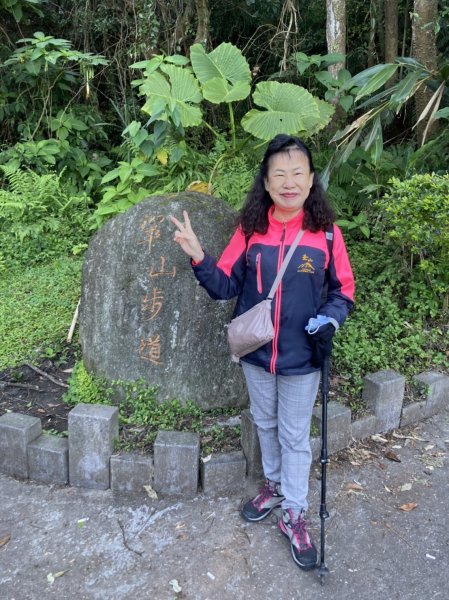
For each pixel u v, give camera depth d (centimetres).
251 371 222
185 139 560
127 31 667
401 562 227
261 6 691
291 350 209
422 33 509
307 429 222
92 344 315
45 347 381
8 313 421
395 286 414
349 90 535
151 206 299
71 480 269
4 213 554
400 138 697
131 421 291
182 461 258
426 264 371
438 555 230
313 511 254
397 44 703
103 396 309
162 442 258
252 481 270
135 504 257
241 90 438
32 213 560
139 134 472
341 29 521
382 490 269
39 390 333
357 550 232
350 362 342
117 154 675
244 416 269
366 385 313
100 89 745
